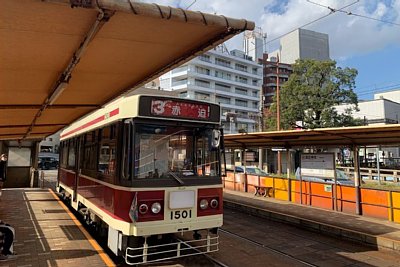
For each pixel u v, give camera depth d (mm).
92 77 5316
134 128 6055
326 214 11672
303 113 31203
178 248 6199
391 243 8133
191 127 6680
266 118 40562
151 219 5871
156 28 3410
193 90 71812
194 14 3215
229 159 27047
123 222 5883
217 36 3678
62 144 14469
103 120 7562
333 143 12820
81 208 9711
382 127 8969
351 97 30438
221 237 9055
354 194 12070
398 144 10969
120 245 6004
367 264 7102
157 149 6242
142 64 4738
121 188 6031
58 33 3314
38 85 5367
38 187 20125
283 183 15492
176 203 6152
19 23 3043
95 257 6523
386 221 10570
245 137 14102
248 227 10531
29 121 9422
